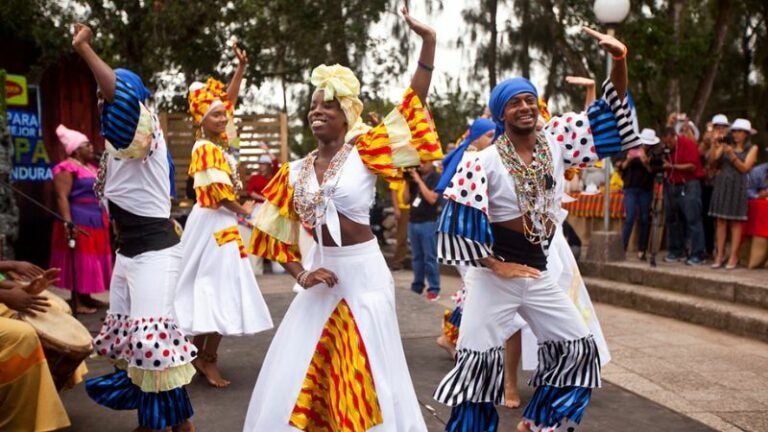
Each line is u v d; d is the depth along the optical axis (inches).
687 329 307.0
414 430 136.0
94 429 171.9
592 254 412.5
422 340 260.2
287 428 131.7
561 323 146.9
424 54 134.7
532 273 142.3
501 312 147.9
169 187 165.5
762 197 375.6
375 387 130.8
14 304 151.4
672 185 390.3
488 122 206.2
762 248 362.6
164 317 156.7
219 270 213.9
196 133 222.1
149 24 479.5
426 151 134.3
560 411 144.4
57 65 420.2
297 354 135.0
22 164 388.8
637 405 193.6
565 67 901.8
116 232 162.7
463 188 144.6
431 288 387.5
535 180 146.1
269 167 484.7
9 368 145.3
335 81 135.0
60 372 162.1
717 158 366.9
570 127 151.6
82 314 316.5
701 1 836.0
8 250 288.0
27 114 391.2
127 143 146.4
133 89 145.6
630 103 149.0
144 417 155.9
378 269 137.4
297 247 144.6
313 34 569.9
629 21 585.0
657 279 363.3
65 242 319.3
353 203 135.0
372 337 133.0
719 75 928.9
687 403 200.1
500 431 175.0
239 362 233.0
